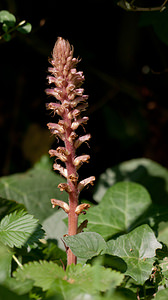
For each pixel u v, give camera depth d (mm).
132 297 718
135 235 774
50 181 1208
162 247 799
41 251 828
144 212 920
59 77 719
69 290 642
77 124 720
